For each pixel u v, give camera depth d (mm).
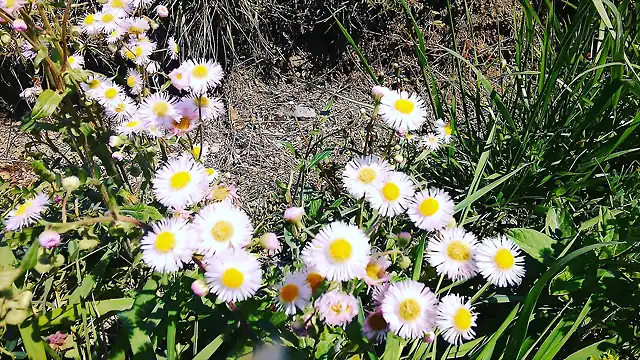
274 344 234
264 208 450
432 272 260
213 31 659
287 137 601
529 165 379
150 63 353
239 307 235
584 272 293
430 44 663
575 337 301
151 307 254
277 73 687
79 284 280
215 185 295
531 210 385
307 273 224
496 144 406
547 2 393
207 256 218
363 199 268
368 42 672
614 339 281
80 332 285
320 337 231
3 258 253
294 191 429
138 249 304
